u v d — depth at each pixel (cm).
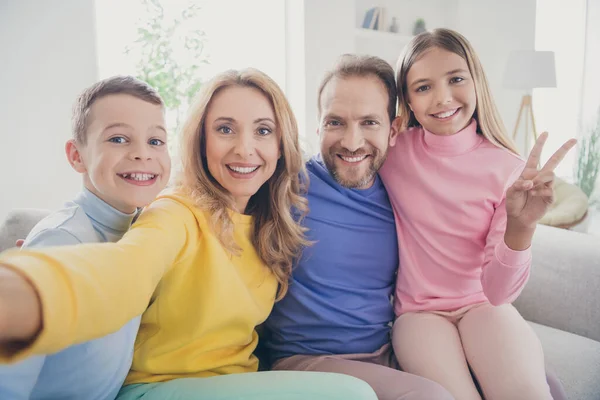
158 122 87
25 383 66
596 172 392
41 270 45
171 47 298
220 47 316
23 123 243
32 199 250
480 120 120
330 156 114
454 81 114
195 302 90
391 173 122
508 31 426
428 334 110
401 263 120
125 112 82
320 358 107
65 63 248
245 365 100
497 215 115
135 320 84
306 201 110
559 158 96
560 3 442
